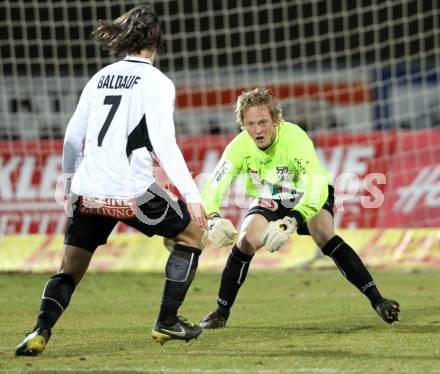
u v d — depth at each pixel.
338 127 49.97
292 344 18.62
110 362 16.33
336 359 16.50
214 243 19.50
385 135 39.06
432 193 38.41
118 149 16.39
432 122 51.25
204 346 18.48
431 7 55.84
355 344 18.47
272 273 37.34
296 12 57.28
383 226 38.66
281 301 27.88
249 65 57.44
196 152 39.78
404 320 22.48
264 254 39.19
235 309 25.73
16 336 20.67
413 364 15.89
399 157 38.88
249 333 20.50
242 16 57.12
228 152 20.73
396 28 56.66
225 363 16.11
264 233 18.83
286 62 54.41
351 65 56.94
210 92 50.69
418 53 56.16
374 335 19.84
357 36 56.97
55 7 54.81
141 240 39.59
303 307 26.08
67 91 48.66
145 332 21.02
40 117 48.00
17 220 39.53
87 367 15.74
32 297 30.06
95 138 16.56
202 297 29.56
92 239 17.08
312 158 20.05
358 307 25.75
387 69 53.16
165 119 16.16
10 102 49.06
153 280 35.19
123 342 19.27
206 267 38.69
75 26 55.47
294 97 50.97
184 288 17.14
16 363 16.20
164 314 17.09
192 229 17.16
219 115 48.66
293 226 18.91
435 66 54.72
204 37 57.69
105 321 23.31
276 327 21.56
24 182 39.59
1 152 39.75
